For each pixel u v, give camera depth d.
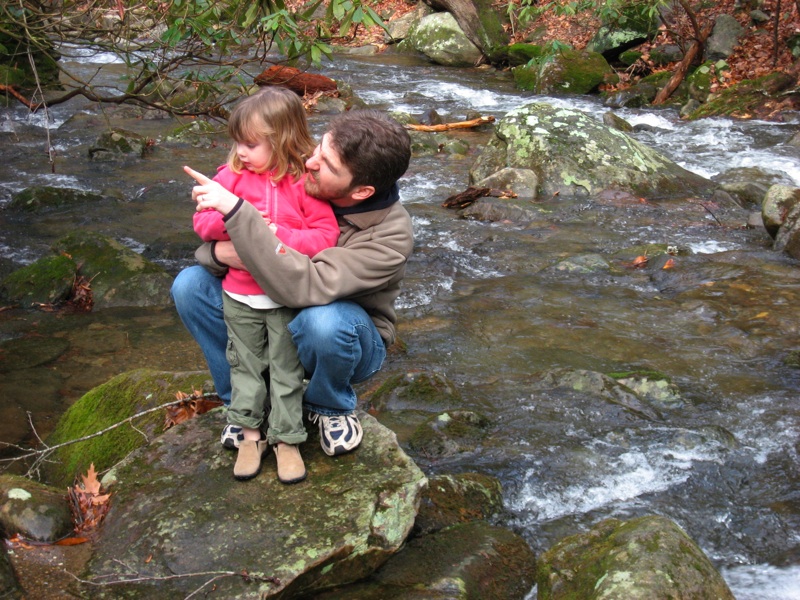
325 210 2.68
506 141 8.94
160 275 5.82
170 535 2.63
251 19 5.56
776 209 6.84
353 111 2.69
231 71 6.53
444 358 4.79
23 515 2.74
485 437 3.90
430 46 17.38
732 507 3.45
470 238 6.99
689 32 14.82
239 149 2.61
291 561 2.53
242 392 2.81
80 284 5.74
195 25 5.81
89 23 6.35
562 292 5.81
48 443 3.84
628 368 4.68
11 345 4.97
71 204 7.82
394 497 2.76
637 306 5.57
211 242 2.71
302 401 3.00
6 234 6.96
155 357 4.87
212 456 2.96
